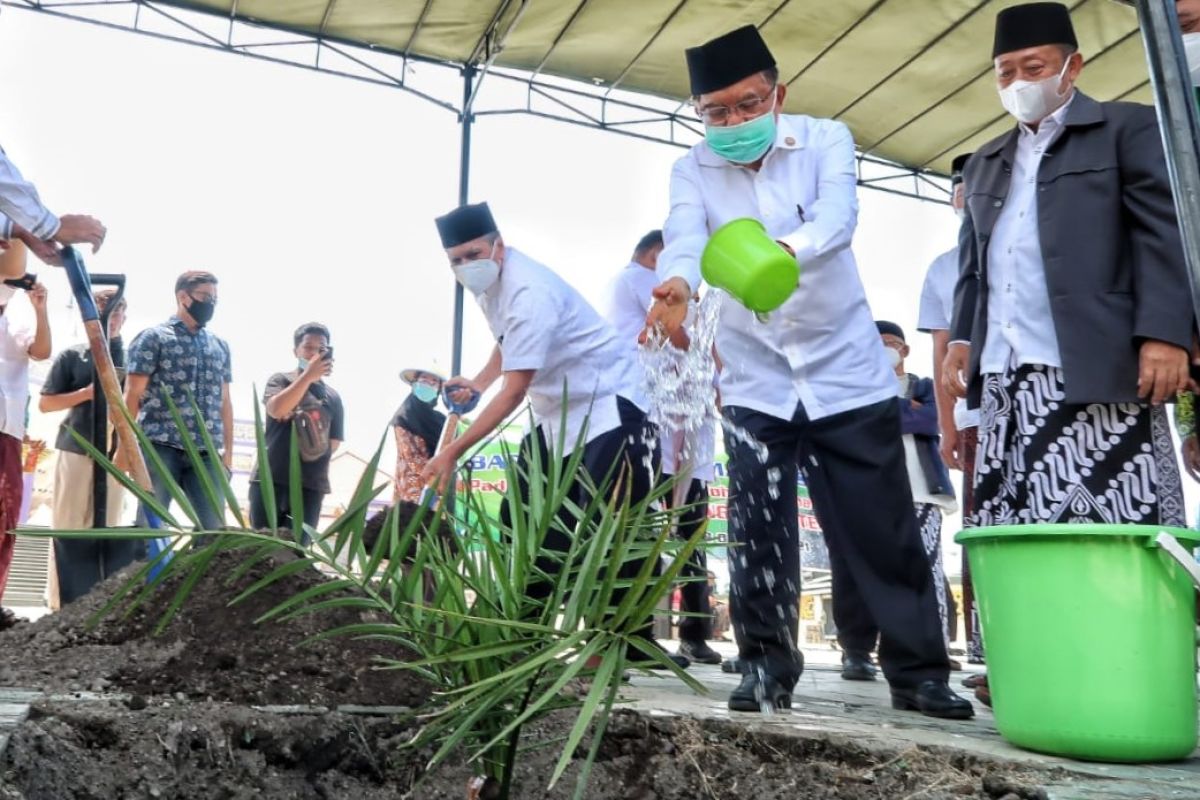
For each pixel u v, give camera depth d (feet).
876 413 9.61
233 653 7.88
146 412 16.19
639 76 31.27
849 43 28.78
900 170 35.55
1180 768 6.82
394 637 5.08
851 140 9.98
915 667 9.54
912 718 9.09
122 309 15.64
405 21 28.30
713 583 17.66
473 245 11.20
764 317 7.66
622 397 11.73
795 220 9.85
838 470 9.68
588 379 11.60
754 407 9.74
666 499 13.23
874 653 20.76
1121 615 6.95
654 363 11.08
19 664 7.88
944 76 30.30
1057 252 8.78
